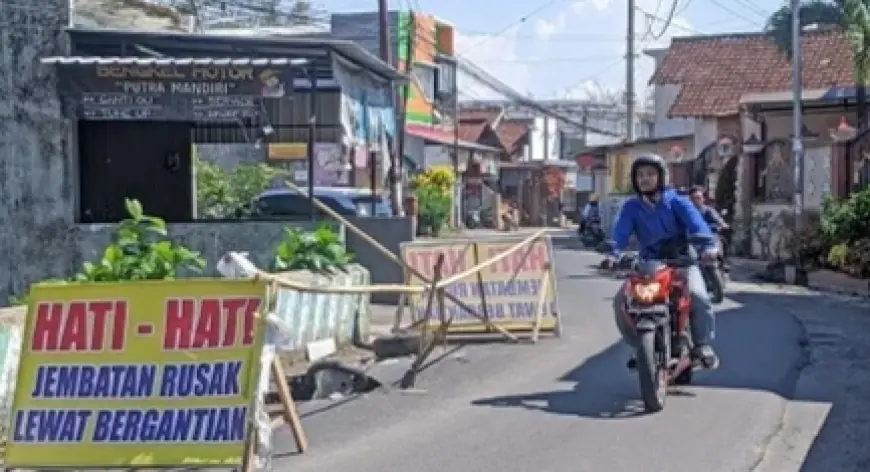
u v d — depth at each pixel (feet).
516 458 26.91
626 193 140.46
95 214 61.26
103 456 23.80
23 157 54.85
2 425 28.30
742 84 132.26
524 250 47.06
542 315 46.73
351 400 34.47
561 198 232.53
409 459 27.02
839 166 90.38
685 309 32.91
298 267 44.68
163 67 51.52
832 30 122.31
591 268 91.71
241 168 80.64
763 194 104.22
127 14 71.72
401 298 46.73
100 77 51.83
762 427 30.04
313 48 54.75
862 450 28.02
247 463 23.29
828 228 80.94
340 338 45.09
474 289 46.65
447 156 174.70
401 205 89.92
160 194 63.67
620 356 41.75
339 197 69.31
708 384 35.88
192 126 65.41
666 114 142.20
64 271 54.75
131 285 24.63
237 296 24.21
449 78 172.04
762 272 85.05
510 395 34.68
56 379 24.44
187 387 23.86
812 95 97.66
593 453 27.30
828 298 65.67
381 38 93.25
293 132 70.79
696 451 27.50
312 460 27.04
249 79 51.44
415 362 38.19
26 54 54.85
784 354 42.42
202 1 105.40
